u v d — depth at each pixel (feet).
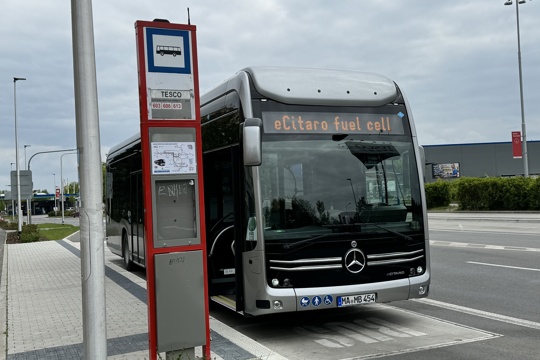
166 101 17.78
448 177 234.38
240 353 19.92
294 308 22.35
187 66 18.07
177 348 17.61
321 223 23.15
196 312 17.87
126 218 47.06
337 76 25.53
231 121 25.11
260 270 22.49
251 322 27.07
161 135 17.69
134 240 43.93
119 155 50.80
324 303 22.63
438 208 137.80
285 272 22.53
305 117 24.06
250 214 23.04
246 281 23.36
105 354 15.61
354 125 24.67
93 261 15.47
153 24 17.67
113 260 57.88
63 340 23.39
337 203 23.53
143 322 26.07
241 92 24.08
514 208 112.16
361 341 22.62
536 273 37.24
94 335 15.43
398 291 23.79
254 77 24.29
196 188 18.03
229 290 27.66
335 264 23.04
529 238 61.36
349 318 26.96
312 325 25.89
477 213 114.83
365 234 23.56
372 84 25.85
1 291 37.70
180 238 17.80
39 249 73.82
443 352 20.51
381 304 29.81
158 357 18.28
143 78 17.53
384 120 25.27
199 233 17.99
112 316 27.58
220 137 26.86
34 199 430.61
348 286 23.03
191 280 17.81
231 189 26.07
